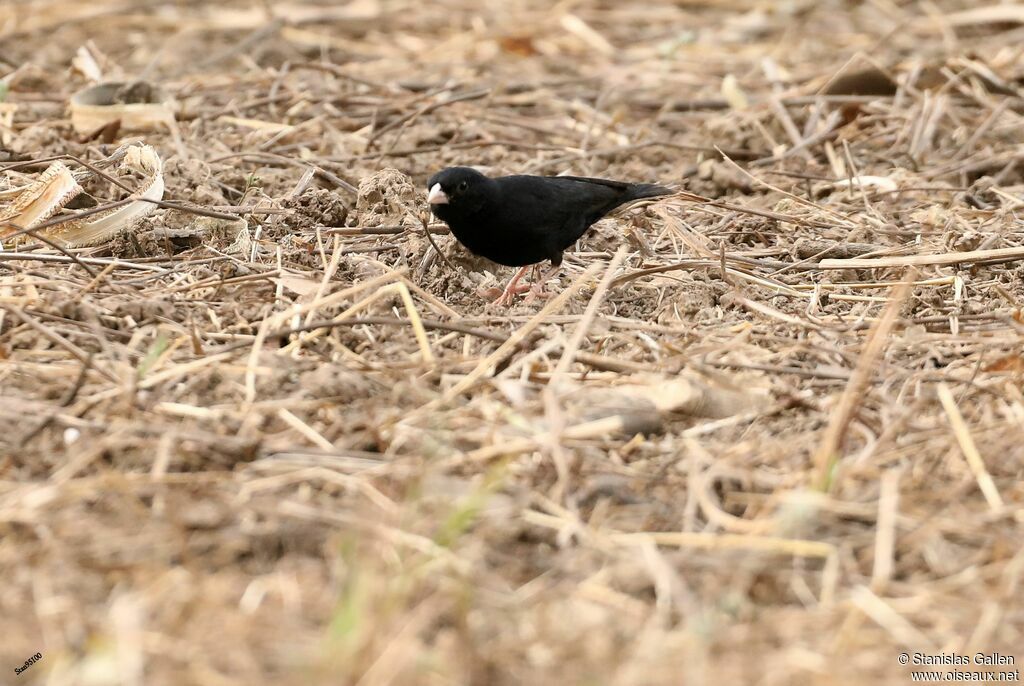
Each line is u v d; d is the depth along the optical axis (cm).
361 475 909
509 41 2403
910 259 1356
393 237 1441
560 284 1370
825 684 733
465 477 925
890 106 1986
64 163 1516
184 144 1748
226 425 979
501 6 2667
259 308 1216
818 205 1611
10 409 995
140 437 952
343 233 1432
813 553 831
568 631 770
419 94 2075
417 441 957
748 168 1791
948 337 1170
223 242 1408
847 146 1706
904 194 1659
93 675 721
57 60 2278
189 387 1041
